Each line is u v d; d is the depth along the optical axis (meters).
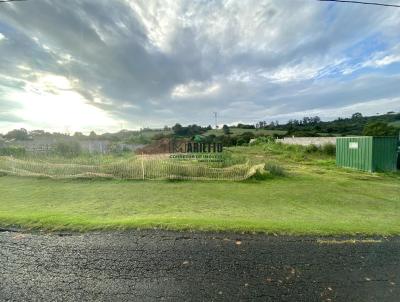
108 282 2.49
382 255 3.10
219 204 6.47
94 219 4.49
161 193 7.77
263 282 2.51
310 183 9.80
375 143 12.34
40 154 17.92
